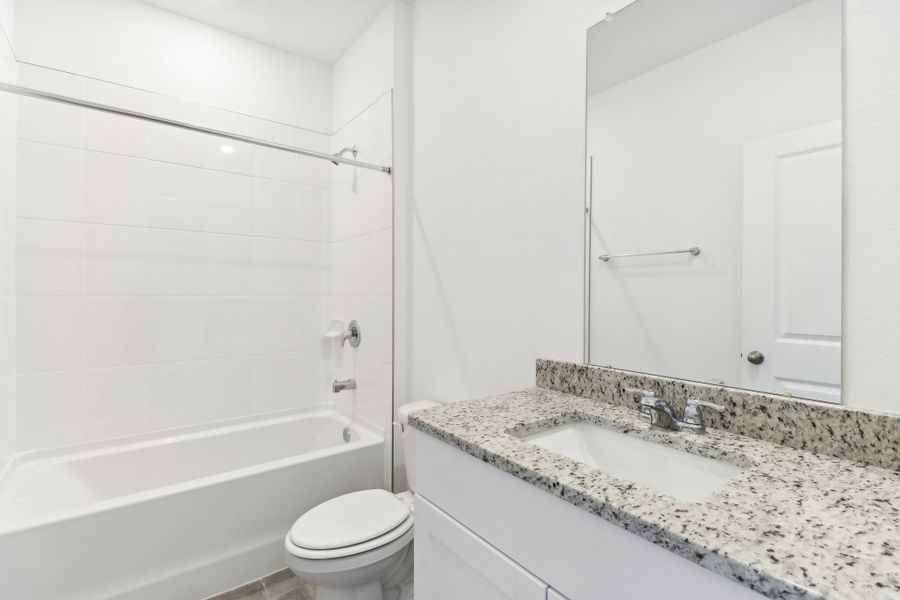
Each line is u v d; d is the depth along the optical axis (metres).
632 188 1.11
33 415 1.76
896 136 0.71
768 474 0.67
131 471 1.90
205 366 2.18
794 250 0.83
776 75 0.85
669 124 1.04
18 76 1.74
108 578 1.35
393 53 2.00
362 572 1.28
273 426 2.29
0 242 1.59
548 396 1.19
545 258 1.34
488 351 1.57
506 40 1.48
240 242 2.28
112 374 1.94
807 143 0.81
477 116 1.61
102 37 1.93
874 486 0.62
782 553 0.45
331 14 2.13
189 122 2.14
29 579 1.24
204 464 2.08
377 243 2.12
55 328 1.81
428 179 1.91
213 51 2.22
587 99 1.22
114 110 1.60
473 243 1.64
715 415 0.91
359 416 2.26
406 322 2.05
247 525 1.62
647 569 0.54
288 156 2.43
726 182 0.93
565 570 0.65
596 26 1.20
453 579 0.88
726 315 0.93
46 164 1.79
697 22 0.99
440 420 0.95
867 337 0.74
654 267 1.06
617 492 0.60
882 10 0.72
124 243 1.97
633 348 1.10
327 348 2.55
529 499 0.71
